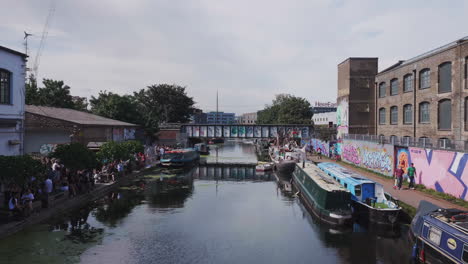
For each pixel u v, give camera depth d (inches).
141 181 1186.0
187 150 1744.6
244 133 2365.9
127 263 484.7
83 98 2321.6
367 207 652.7
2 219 582.2
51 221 661.3
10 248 518.0
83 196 826.2
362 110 1695.4
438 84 1044.5
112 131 1461.6
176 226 668.1
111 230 629.3
